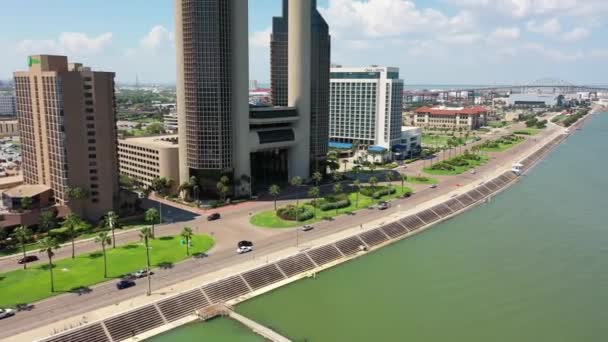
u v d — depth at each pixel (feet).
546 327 360.28
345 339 338.34
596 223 615.16
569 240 550.36
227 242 506.07
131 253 468.75
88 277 410.72
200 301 382.42
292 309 382.42
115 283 400.06
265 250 481.87
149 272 415.03
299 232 543.39
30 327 328.49
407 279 444.14
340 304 392.68
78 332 325.21
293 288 422.00
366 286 428.15
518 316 376.68
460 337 344.90
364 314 376.07
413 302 397.80
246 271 426.51
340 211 637.30
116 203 597.93
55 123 549.54
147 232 437.17
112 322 340.59
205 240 510.17
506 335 348.59
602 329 357.82
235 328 353.92
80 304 362.53
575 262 484.74
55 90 537.65
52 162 572.10
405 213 629.51
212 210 637.71
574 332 353.92
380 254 511.40
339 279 443.32
